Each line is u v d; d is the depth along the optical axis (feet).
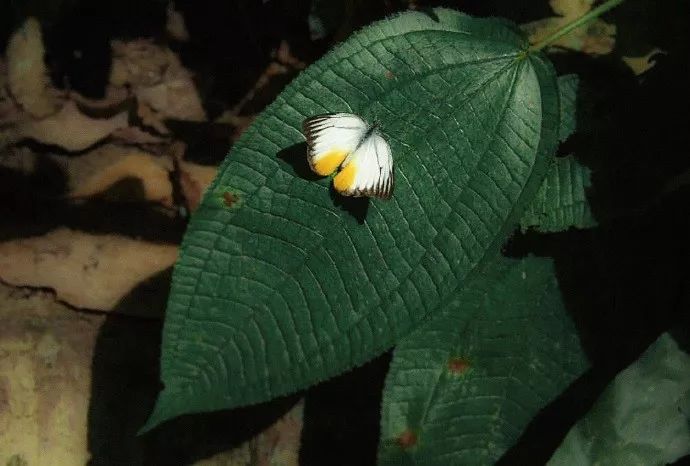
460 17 2.38
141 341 2.85
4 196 2.94
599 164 2.47
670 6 2.73
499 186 2.32
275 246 2.26
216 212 2.26
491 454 2.47
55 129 2.99
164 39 3.05
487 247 2.30
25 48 3.02
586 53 2.79
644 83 2.53
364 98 2.33
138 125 3.01
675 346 2.37
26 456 2.77
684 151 2.47
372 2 2.88
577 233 2.53
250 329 2.23
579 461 2.35
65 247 2.85
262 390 2.22
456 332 2.49
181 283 2.23
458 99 2.35
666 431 2.35
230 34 3.03
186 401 2.20
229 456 2.77
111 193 2.96
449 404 2.48
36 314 2.85
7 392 2.80
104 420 2.79
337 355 2.25
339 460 2.76
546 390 2.48
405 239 2.29
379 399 2.79
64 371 2.82
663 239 2.52
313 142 2.26
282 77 3.02
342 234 2.27
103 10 3.06
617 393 2.36
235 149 2.28
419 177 2.31
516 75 2.36
